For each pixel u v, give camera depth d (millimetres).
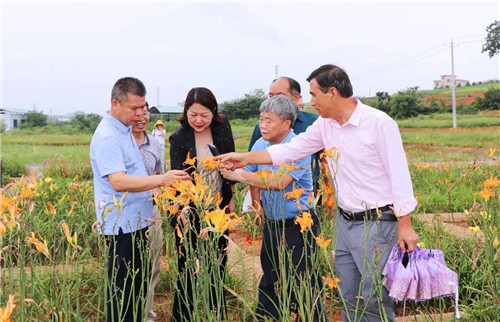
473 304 3754
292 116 3314
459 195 8703
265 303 3418
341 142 2930
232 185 3916
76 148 34156
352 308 3086
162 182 2893
